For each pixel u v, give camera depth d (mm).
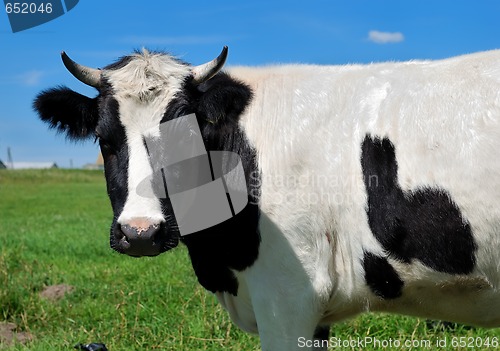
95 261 11758
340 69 5129
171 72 4918
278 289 4820
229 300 5336
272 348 4891
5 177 43312
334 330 6953
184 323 7383
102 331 7301
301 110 4887
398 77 4777
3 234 15539
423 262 4508
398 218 4496
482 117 4312
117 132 4746
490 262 4340
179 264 10719
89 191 35375
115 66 5004
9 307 8242
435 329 6863
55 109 5129
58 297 9062
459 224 4328
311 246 4762
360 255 4695
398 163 4488
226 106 4836
